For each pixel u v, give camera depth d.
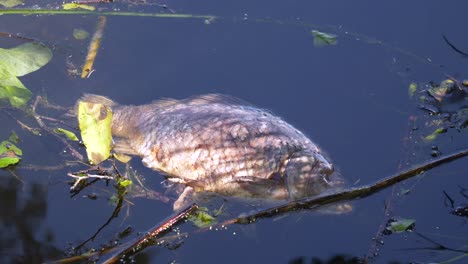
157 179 3.41
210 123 3.42
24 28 3.65
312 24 3.70
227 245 3.31
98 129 3.41
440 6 3.74
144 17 3.70
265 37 3.68
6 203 3.36
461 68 3.61
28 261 3.28
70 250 3.30
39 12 3.59
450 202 3.37
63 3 3.72
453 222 3.34
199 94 3.54
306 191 3.36
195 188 3.40
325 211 3.36
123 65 3.60
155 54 3.62
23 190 3.39
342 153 3.46
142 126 3.46
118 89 3.55
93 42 3.64
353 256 3.30
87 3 3.71
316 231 3.33
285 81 3.59
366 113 3.54
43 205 3.37
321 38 3.65
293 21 3.70
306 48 3.66
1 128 3.48
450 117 3.53
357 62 3.63
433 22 3.70
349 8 3.74
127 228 3.33
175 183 3.41
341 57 3.64
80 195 3.38
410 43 3.66
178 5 3.73
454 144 3.47
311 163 3.37
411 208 3.37
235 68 3.61
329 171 3.38
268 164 3.38
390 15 3.72
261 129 3.40
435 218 3.35
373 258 3.29
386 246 3.31
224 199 3.38
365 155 3.46
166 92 3.54
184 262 3.29
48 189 3.39
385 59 3.64
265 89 3.56
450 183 3.40
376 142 3.48
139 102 3.52
